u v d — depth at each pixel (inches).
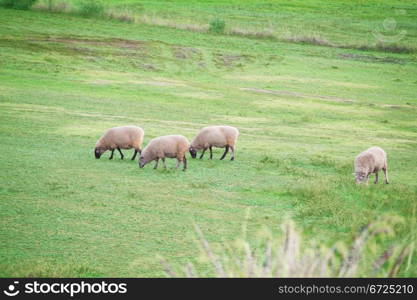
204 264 1588.3
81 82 6422.2
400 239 1208.8
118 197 2395.4
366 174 2765.7
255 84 7411.4
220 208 2283.5
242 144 4092.0
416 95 7431.1
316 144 4311.0
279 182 2832.2
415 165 3619.6
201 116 5246.1
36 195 2365.9
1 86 5738.2
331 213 2158.0
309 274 822.5
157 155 2992.1
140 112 5147.6
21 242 1802.4
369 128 5295.3
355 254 878.4
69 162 3083.2
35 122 4271.7
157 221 2073.1
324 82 7849.4
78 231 1932.8
